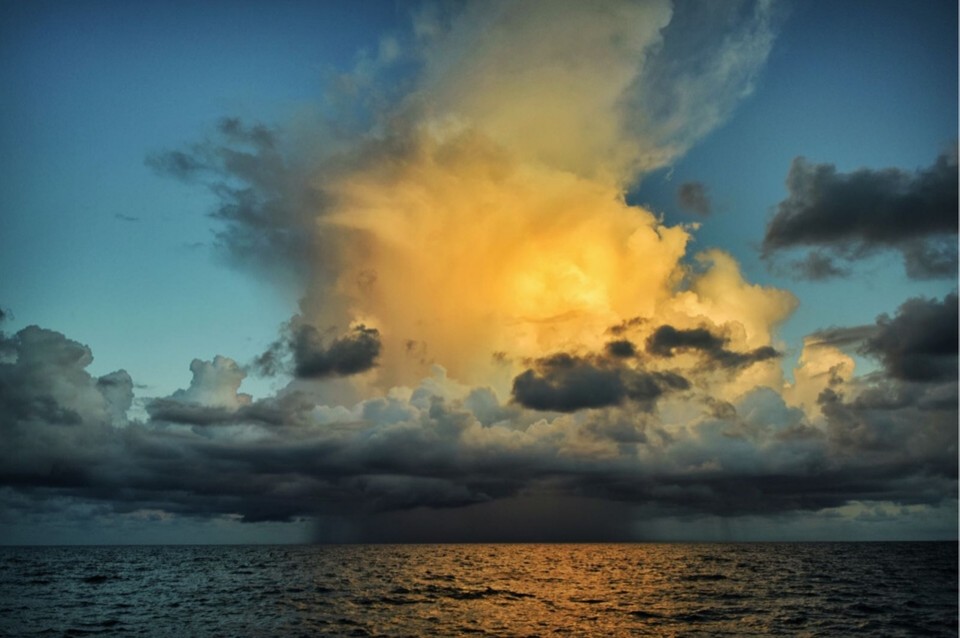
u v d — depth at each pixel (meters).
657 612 32.00
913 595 38.00
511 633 26.58
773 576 50.94
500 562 71.56
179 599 38.56
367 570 60.19
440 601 36.62
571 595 39.16
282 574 56.34
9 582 49.94
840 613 31.41
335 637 25.81
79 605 36.44
